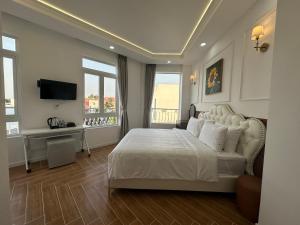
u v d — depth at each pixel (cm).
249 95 234
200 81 446
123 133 493
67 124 350
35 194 211
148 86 550
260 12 210
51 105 340
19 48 290
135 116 544
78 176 263
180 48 429
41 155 329
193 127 333
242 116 243
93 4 246
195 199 208
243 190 175
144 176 208
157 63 540
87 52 397
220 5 225
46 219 167
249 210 169
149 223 166
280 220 116
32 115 313
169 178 207
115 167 208
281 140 116
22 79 296
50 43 330
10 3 230
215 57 350
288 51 112
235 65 270
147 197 211
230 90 285
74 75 375
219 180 207
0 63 103
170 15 271
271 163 125
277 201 119
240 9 234
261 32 191
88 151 365
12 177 255
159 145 238
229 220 172
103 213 179
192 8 250
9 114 292
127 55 459
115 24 307
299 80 103
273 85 124
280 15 118
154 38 366
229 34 288
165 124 567
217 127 236
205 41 344
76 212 179
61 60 349
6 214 111
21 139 299
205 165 203
